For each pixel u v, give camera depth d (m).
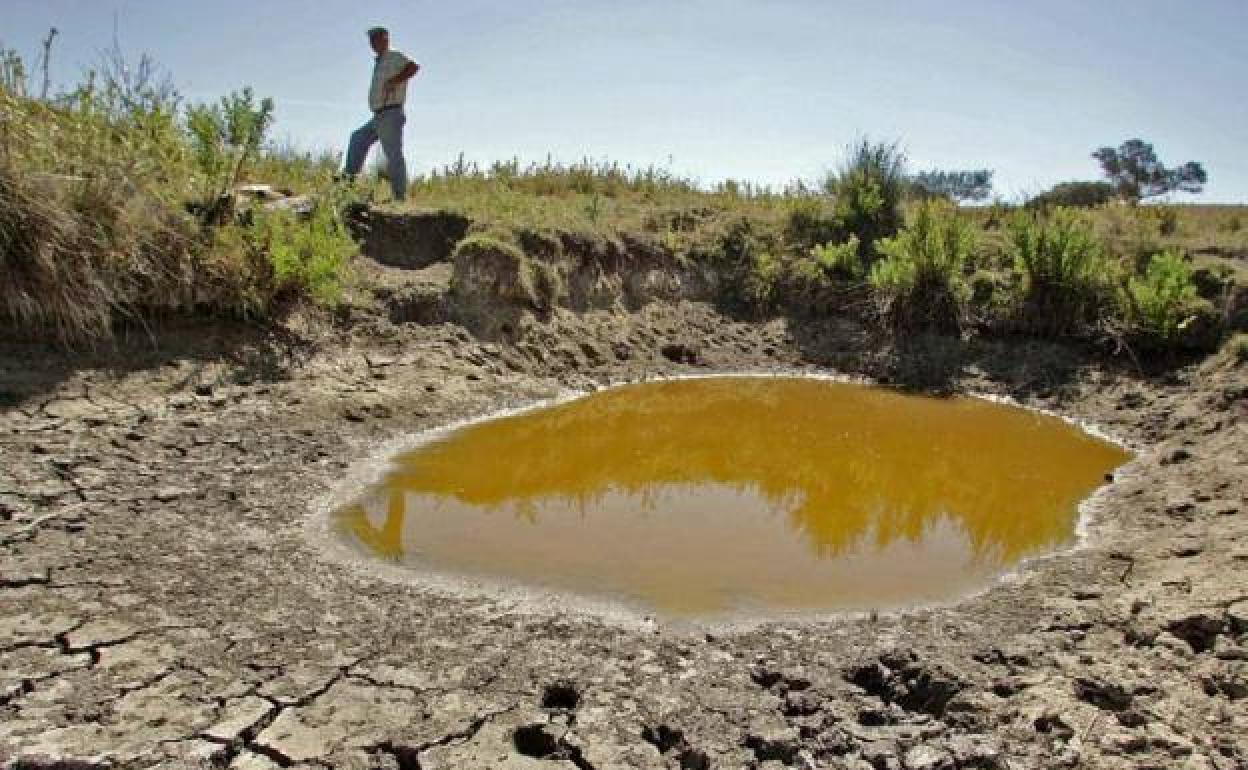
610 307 11.34
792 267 12.95
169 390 6.89
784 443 8.48
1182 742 3.55
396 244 10.11
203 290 7.67
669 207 14.04
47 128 7.20
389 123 10.71
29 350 6.61
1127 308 10.77
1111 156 32.72
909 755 3.53
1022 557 5.91
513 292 9.96
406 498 6.34
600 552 5.72
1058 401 10.08
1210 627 4.44
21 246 6.57
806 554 5.88
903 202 14.02
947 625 4.79
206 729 3.47
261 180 10.64
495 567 5.35
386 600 4.72
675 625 4.75
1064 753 3.52
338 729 3.55
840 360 11.57
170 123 8.14
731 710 3.87
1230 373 9.48
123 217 7.20
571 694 3.99
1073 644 4.46
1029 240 11.59
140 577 4.57
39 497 5.21
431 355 8.86
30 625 4.02
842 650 4.48
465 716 3.71
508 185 14.62
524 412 8.69
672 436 8.51
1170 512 6.40
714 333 11.94
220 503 5.65
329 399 7.57
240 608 4.41
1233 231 13.70
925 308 11.83
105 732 3.39
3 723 3.38
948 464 7.98
